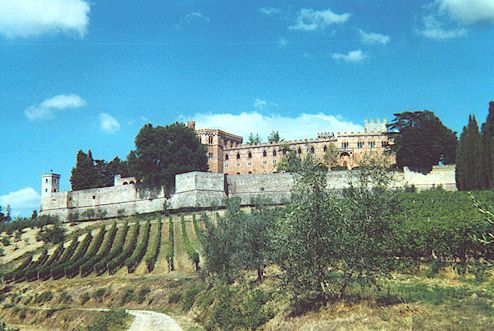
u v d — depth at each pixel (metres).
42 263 106.06
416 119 130.88
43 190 164.88
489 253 53.16
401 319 35.75
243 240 61.91
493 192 92.19
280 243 42.97
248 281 61.75
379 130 167.62
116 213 145.38
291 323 40.75
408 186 123.44
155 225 121.50
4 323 73.44
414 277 51.34
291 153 157.75
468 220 57.25
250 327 45.59
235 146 176.75
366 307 38.91
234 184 140.38
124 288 82.19
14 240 128.75
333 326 36.97
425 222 60.12
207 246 69.19
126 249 102.06
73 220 145.00
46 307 82.62
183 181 136.50
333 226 41.19
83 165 168.25
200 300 64.69
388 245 41.59
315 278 41.38
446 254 55.22
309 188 42.81
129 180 155.88
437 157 128.12
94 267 95.19
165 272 89.38
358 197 41.78
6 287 95.12
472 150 108.94
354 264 40.75
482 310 36.06
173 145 145.62
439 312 36.44
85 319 68.56
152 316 65.88
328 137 167.75
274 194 137.12
